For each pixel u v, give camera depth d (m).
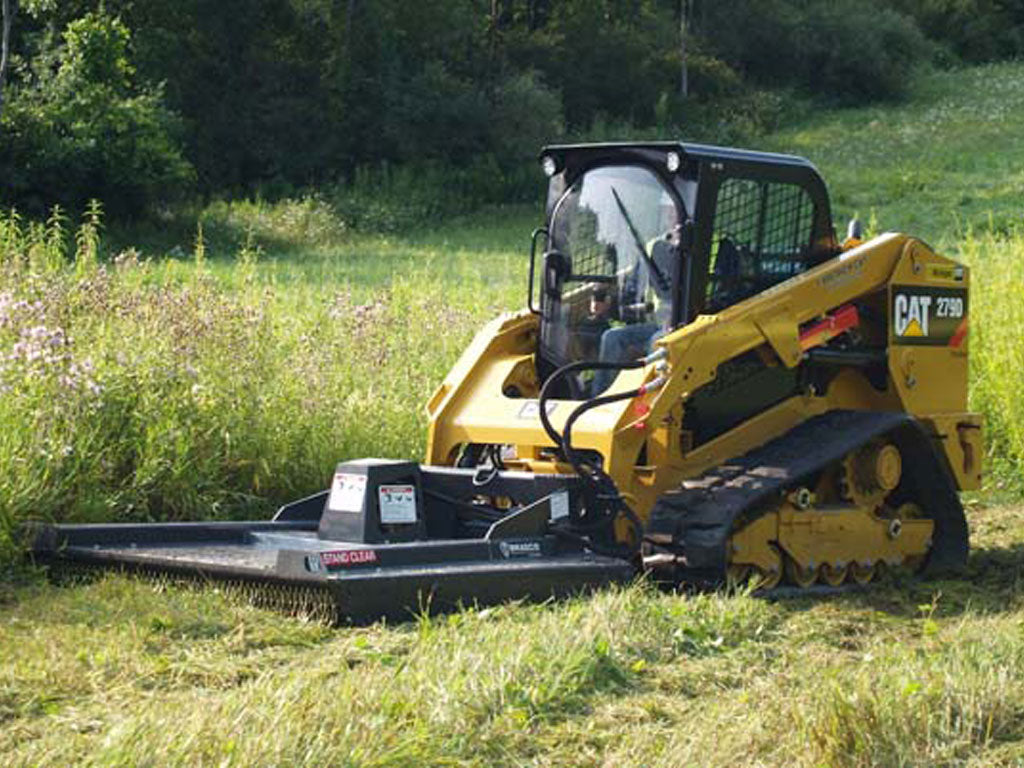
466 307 22.78
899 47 102.50
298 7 78.38
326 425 15.91
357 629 10.38
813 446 12.96
